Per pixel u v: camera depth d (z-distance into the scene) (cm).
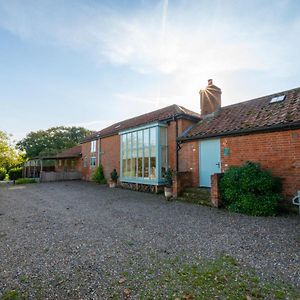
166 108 1673
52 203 988
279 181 791
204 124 1216
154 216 709
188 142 1193
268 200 706
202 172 1113
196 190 1025
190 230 554
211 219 662
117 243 464
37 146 4022
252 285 292
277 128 809
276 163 815
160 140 1294
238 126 954
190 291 278
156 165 1271
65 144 4062
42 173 2269
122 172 1563
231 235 510
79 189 1541
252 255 394
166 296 268
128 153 1514
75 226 602
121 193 1293
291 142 777
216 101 1304
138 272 333
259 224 597
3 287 293
